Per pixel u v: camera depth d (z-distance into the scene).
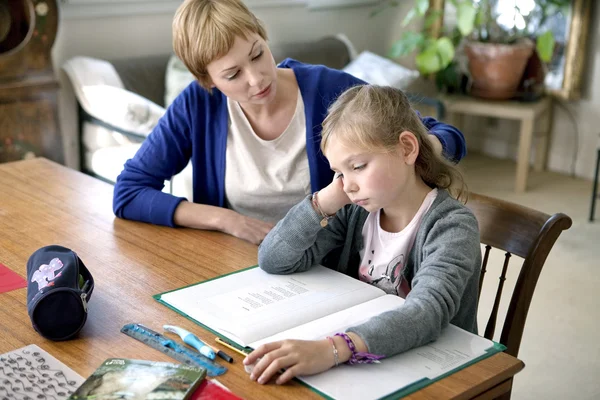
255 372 0.99
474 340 1.11
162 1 3.77
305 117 1.65
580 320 2.70
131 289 1.29
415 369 1.02
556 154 4.65
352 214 1.39
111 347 1.09
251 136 1.67
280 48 3.96
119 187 1.66
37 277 1.14
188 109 1.68
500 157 4.90
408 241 1.30
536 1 4.30
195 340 1.08
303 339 1.07
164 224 1.61
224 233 1.57
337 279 1.32
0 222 1.60
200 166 1.72
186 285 1.30
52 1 2.88
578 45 4.28
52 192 1.79
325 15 4.62
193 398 0.94
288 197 1.68
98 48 3.60
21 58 2.87
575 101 4.48
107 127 3.17
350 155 1.18
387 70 4.04
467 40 4.46
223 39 1.42
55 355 1.06
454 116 4.93
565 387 2.27
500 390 1.04
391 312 1.08
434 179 1.30
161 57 3.61
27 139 2.96
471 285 1.26
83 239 1.52
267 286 1.28
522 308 1.37
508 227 1.43
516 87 4.35
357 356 1.02
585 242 3.46
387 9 5.00
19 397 0.95
